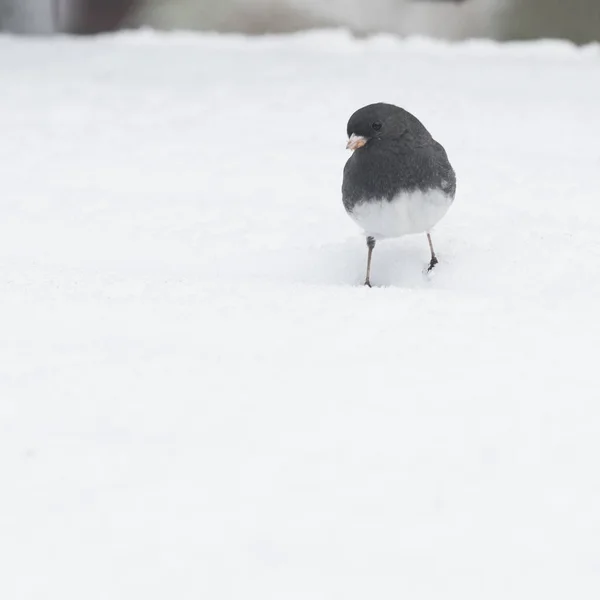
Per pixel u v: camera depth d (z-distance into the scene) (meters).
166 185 13.35
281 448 6.29
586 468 6.18
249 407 6.71
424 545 5.53
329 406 6.75
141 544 5.49
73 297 8.69
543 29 27.14
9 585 5.25
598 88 18.14
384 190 9.31
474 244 10.74
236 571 5.32
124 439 6.36
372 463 6.16
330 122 16.17
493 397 6.92
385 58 21.02
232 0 28.08
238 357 7.42
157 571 5.32
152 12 27.72
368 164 9.30
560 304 8.57
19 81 18.91
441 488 5.96
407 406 6.77
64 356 7.44
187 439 6.36
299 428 6.49
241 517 5.69
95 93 18.08
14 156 14.62
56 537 5.54
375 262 10.70
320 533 5.58
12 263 10.34
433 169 9.28
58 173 13.86
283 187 13.12
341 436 6.42
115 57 20.97
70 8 27.00
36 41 22.88
